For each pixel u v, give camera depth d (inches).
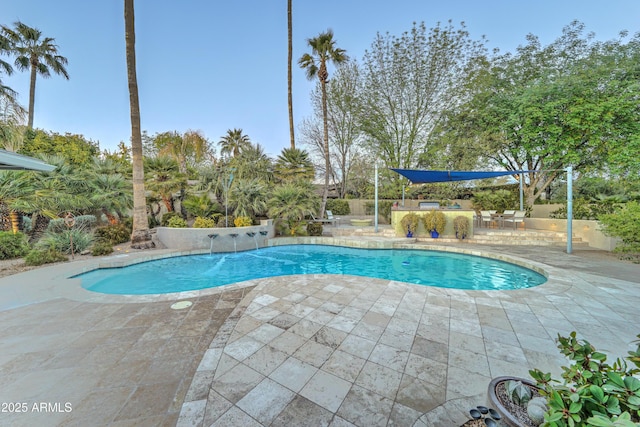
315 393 84.5
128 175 491.8
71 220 314.8
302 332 125.6
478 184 626.2
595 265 255.9
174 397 82.0
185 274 283.4
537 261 273.9
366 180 779.4
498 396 68.0
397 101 648.4
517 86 494.9
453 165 569.6
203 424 71.8
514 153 515.8
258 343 115.3
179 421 72.6
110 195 408.8
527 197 546.9
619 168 415.5
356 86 684.1
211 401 80.4
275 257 359.6
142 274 279.0
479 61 542.3
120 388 85.8
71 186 386.6
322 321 137.8
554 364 99.7
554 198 577.6
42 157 392.2
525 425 56.9
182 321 136.9
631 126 400.2
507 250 335.6
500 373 94.6
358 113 698.8
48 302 162.9
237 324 133.8
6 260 274.8
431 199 668.1
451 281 259.3
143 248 353.4
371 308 155.1
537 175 527.5
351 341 117.5
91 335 121.4
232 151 809.5
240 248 386.3
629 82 392.2
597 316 143.3
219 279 269.9
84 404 78.5
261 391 85.3
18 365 97.9
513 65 510.9
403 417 74.5
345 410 77.4
